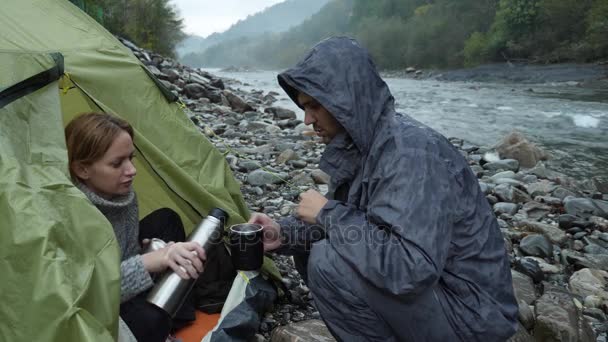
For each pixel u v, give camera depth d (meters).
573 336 2.52
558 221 4.59
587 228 4.38
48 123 1.94
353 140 1.89
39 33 2.76
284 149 7.27
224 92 12.37
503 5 48.69
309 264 1.97
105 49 3.06
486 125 12.38
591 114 14.24
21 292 1.46
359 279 1.85
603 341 2.69
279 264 3.38
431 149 1.77
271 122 10.07
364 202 1.93
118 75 3.01
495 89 25.72
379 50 71.38
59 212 1.63
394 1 91.50
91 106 2.87
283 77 1.90
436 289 1.80
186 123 3.37
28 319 1.43
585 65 34.09
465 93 23.22
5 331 1.44
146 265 1.96
